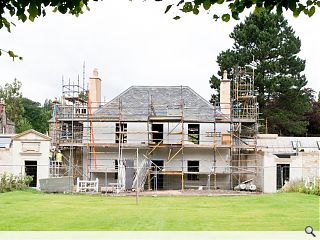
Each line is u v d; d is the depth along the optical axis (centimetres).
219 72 6234
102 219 1906
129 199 3061
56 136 4225
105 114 4278
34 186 3975
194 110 4294
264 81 5859
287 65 6128
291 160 4009
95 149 4253
